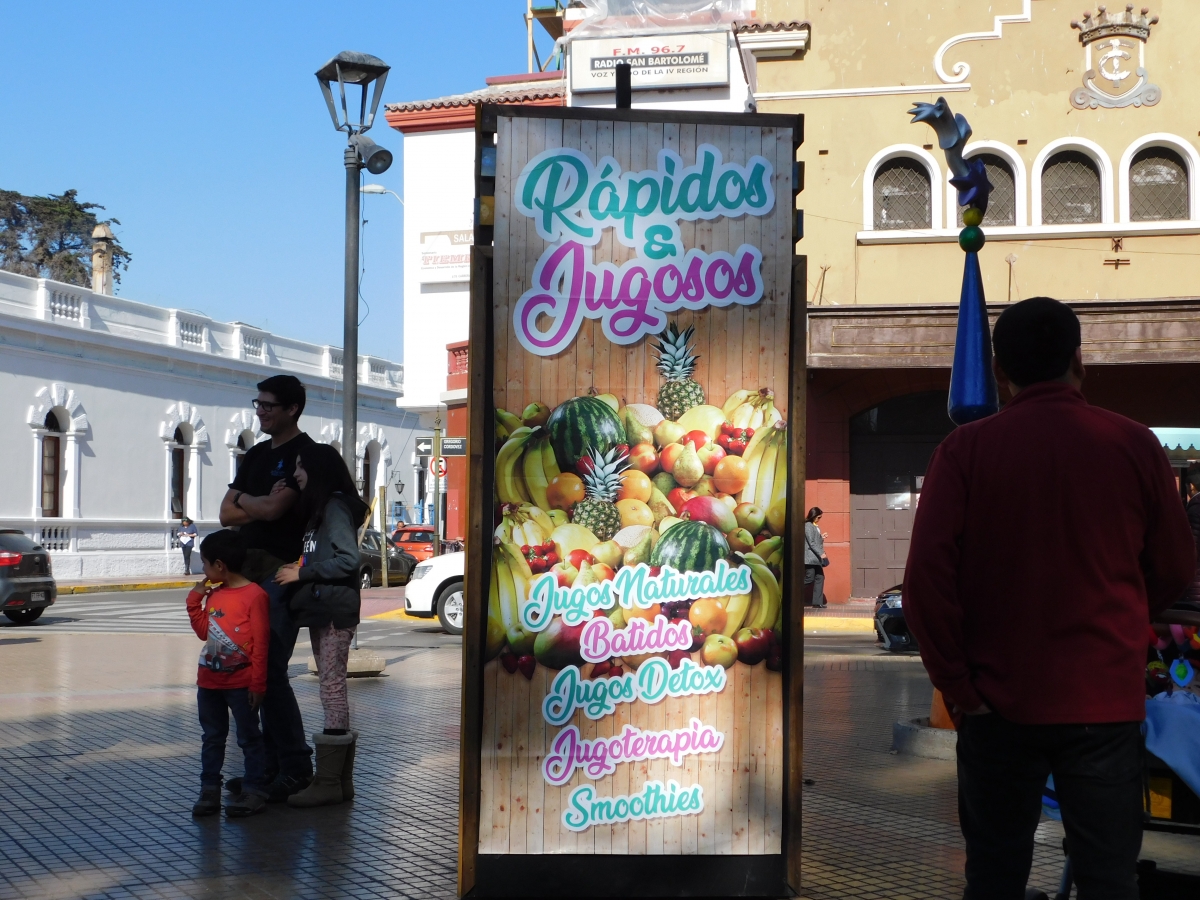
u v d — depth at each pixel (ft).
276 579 20.76
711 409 15.31
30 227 208.54
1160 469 10.71
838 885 16.31
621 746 15.05
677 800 15.07
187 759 24.98
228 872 16.88
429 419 105.50
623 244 15.33
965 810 10.93
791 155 15.56
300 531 21.35
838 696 34.32
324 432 144.66
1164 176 60.59
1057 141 60.54
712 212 15.42
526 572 15.07
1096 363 57.88
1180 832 13.75
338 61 40.86
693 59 79.46
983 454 10.69
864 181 61.87
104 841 18.53
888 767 24.39
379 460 155.74
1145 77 60.13
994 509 10.55
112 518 111.04
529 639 15.03
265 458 21.27
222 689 20.17
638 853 14.98
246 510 20.65
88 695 34.91
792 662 15.16
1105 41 60.34
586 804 14.97
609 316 15.28
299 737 21.39
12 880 16.49
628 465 15.23
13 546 62.28
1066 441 10.58
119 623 64.44
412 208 102.32
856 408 64.49
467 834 14.83
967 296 22.21
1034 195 60.59
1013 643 10.37
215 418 126.52
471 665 14.92
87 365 108.58
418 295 102.53
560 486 15.16
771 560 15.31
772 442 15.31
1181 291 59.21
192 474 122.52
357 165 41.47
